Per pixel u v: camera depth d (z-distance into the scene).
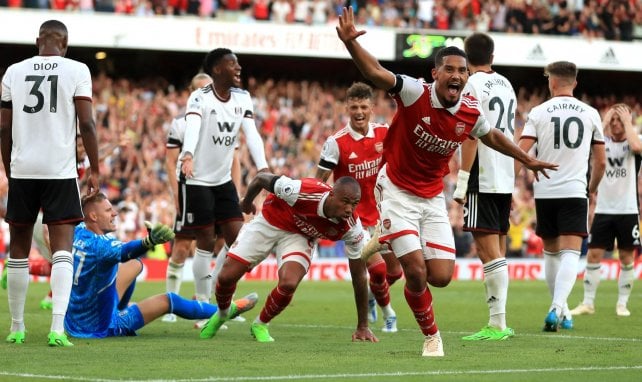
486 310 20.59
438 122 11.30
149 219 37.59
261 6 45.56
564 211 15.77
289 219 13.10
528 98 52.06
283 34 44.00
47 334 14.18
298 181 12.76
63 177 12.45
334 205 12.58
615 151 19.70
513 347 12.84
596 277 19.91
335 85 50.69
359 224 13.27
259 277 34.88
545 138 15.79
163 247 36.19
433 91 11.27
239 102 15.94
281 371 10.17
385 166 11.88
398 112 11.52
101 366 10.50
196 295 16.38
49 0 41.62
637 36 49.84
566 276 15.58
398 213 11.66
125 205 36.97
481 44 14.73
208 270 16.30
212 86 15.79
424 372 10.16
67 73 12.47
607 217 19.70
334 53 44.56
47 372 10.00
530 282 34.44
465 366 10.73
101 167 38.19
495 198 14.23
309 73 50.53
